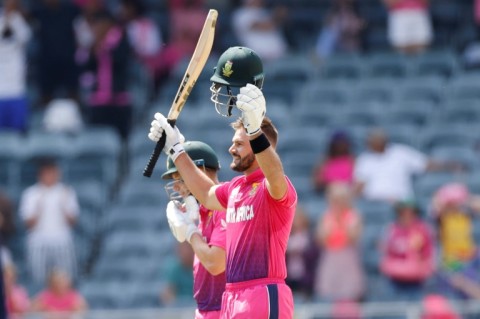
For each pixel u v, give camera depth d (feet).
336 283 168.55
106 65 223.51
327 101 220.64
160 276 189.57
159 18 249.75
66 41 226.79
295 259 170.30
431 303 153.99
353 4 240.12
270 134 86.02
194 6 240.12
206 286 94.43
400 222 168.25
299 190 196.44
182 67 231.30
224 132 212.64
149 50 235.20
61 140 216.54
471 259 166.50
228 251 86.17
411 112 213.05
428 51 230.68
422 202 189.88
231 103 85.40
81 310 170.30
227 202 87.40
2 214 192.65
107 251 195.21
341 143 191.93
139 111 229.04
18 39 220.64
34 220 192.85
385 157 191.21
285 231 85.35
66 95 226.79
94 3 229.04
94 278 191.42
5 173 212.64
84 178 211.41
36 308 168.25
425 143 204.95
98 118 222.48
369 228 184.85
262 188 85.10
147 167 88.74
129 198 205.57
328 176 191.62
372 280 176.45
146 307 183.21
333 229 169.78
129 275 190.90
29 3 247.70
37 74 235.61
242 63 84.43
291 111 217.56
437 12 243.19
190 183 88.28
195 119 216.74
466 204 168.45
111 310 173.68
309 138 208.13
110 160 213.46
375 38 244.42
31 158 213.25
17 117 220.02
